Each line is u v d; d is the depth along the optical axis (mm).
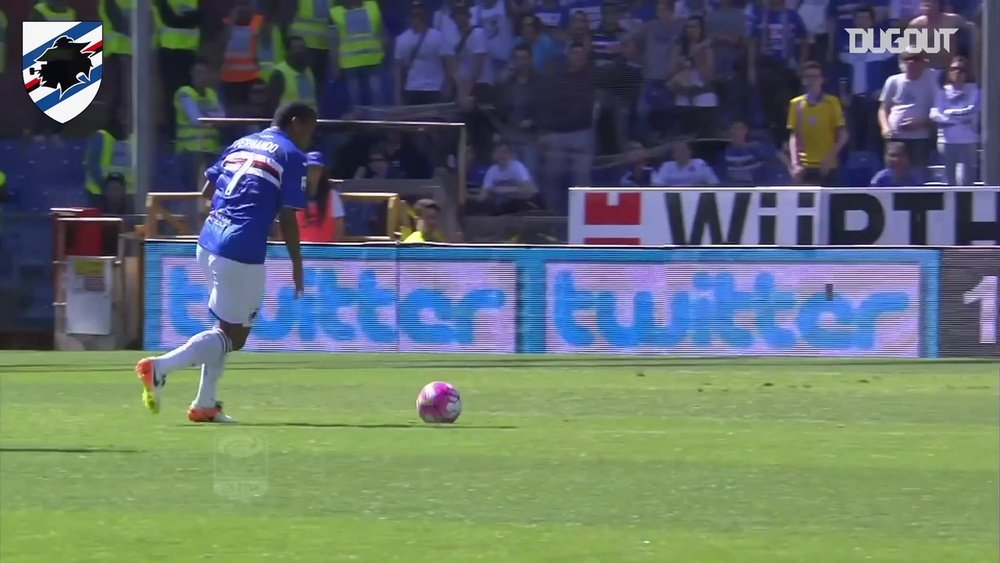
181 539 17562
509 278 44562
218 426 27297
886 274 42938
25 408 30219
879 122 59469
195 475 21906
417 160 58906
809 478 22047
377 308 45031
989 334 42500
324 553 16812
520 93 61250
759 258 43500
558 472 22438
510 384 35594
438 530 18156
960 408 30906
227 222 26875
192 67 60812
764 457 24078
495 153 59125
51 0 62625
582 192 47344
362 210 54188
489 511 19375
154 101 60094
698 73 60594
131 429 26812
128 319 46875
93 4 62531
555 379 36844
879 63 59781
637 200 47062
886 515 19266
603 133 61000
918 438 26391
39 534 17828
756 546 17312
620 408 30859
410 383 35750
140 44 53594
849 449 24953
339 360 42250
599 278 44250
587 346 44375
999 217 45531
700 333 43875
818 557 16766
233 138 59562
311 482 21406
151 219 50938
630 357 43281
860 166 59312
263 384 35375
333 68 61688
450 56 61344
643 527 18406
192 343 26938
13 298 47375
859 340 43156
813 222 46344
